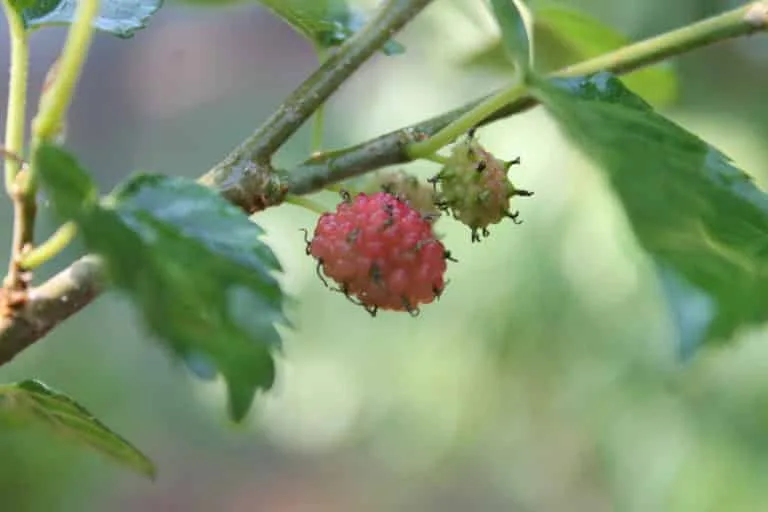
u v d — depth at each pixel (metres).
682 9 0.47
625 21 0.47
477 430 0.61
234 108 1.00
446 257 0.31
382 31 0.31
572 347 0.51
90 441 0.32
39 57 0.81
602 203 0.48
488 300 0.52
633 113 0.29
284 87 1.02
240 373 0.27
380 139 0.31
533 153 0.50
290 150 0.61
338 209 0.31
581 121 0.29
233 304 0.28
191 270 0.28
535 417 0.57
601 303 0.49
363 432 0.78
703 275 0.27
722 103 0.49
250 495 0.90
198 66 1.03
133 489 0.86
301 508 0.88
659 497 0.49
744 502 0.47
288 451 0.93
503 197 0.31
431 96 0.56
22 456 0.50
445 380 0.58
